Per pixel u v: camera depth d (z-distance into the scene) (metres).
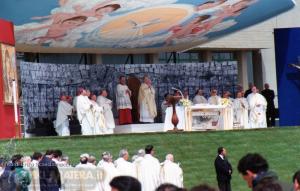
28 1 41.22
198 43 53.00
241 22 49.19
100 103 46.22
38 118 47.22
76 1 42.03
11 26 39.53
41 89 47.72
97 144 38.16
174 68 52.88
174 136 39.56
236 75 54.16
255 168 12.55
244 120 47.78
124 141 38.69
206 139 39.91
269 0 46.25
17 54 49.09
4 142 36.12
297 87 47.81
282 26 58.50
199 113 42.09
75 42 49.16
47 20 43.66
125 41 50.75
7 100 38.38
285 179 37.88
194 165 38.22
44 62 50.84
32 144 36.75
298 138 41.38
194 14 46.75
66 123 45.09
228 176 32.94
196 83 53.31
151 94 49.44
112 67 51.25
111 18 45.41
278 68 48.09
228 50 57.53
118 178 11.02
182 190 10.95
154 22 47.47
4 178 25.44
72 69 49.59
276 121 54.59
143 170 31.59
